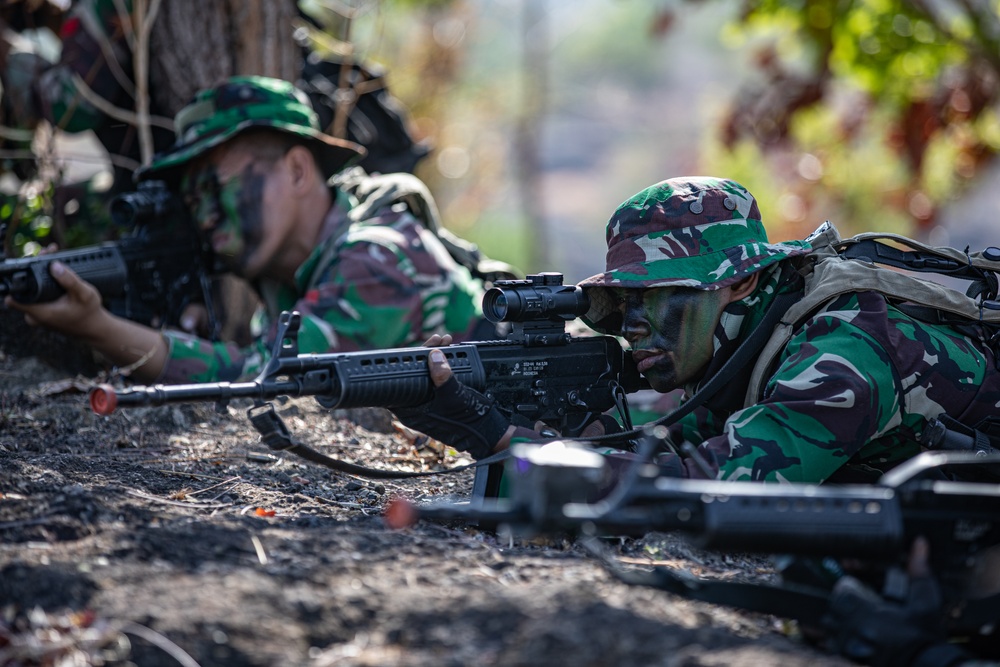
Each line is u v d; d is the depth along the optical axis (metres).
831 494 4.88
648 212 7.23
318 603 4.99
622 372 7.86
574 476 4.57
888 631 4.83
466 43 29.78
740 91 23.70
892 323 6.87
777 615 5.18
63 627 4.78
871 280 6.92
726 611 5.37
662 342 7.18
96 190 13.84
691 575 6.33
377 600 5.05
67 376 10.91
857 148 26.06
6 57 13.09
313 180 11.03
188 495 7.16
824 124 26.30
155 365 10.11
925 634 4.85
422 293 10.76
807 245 7.40
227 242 10.85
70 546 5.52
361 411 10.19
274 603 4.96
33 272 9.67
